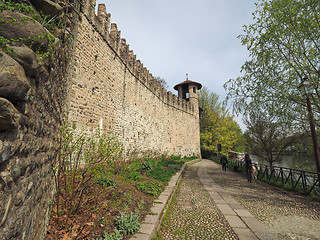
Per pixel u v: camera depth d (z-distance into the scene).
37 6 2.46
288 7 6.58
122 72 11.29
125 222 3.42
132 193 5.28
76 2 6.45
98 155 4.07
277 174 8.66
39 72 1.81
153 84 17.77
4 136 1.18
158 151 18.05
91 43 7.76
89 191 4.38
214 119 29.73
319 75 6.45
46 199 2.66
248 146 13.71
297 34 6.67
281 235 3.70
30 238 1.80
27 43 1.66
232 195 6.77
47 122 2.45
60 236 2.77
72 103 6.30
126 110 11.73
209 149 29.05
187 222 4.37
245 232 3.85
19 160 1.45
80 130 6.78
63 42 3.22
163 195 5.91
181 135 24.81
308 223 4.26
